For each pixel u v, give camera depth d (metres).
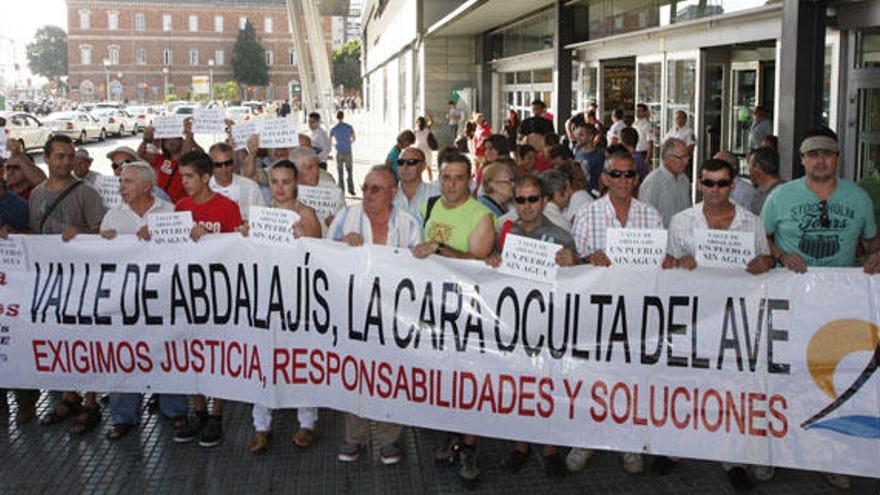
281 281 5.30
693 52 12.56
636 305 4.79
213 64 107.75
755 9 10.45
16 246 5.65
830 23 8.98
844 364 4.62
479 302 4.95
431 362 5.04
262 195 7.11
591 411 4.85
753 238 4.64
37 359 5.70
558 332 4.86
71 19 104.31
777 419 4.69
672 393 4.77
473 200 5.16
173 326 5.54
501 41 25.91
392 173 5.25
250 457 5.40
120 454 5.47
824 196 4.98
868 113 8.86
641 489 4.94
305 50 27.05
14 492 4.95
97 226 6.09
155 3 105.56
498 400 4.95
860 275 4.61
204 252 5.45
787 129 9.06
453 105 28.52
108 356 5.62
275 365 5.32
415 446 5.58
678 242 5.04
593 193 7.62
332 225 5.43
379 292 5.10
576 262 5.04
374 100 68.75
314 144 17.58
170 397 5.71
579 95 17.64
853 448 4.62
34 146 33.81
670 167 6.92
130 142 41.09
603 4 16.16
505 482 5.05
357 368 5.17
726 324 4.71
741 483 4.89
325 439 5.67
